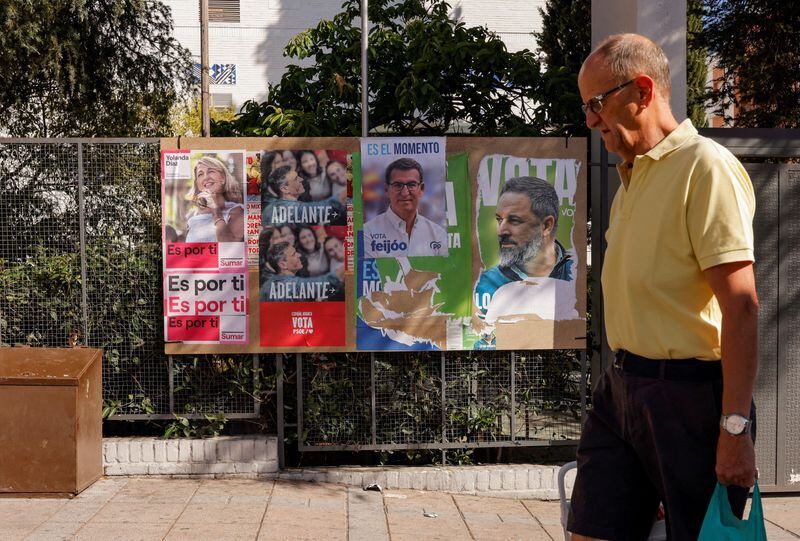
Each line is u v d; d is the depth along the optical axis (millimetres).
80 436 5430
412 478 5875
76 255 5941
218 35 19438
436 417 6020
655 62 2590
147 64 10461
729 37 12078
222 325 5812
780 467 5816
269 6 19578
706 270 2371
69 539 4668
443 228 5797
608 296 2709
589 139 6531
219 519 5066
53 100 9688
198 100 12516
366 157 5773
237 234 5789
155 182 5902
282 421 5953
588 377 6234
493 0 19672
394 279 5809
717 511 2334
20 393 5320
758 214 5742
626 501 2633
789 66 11633
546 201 5828
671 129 2602
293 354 6016
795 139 5773
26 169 5910
